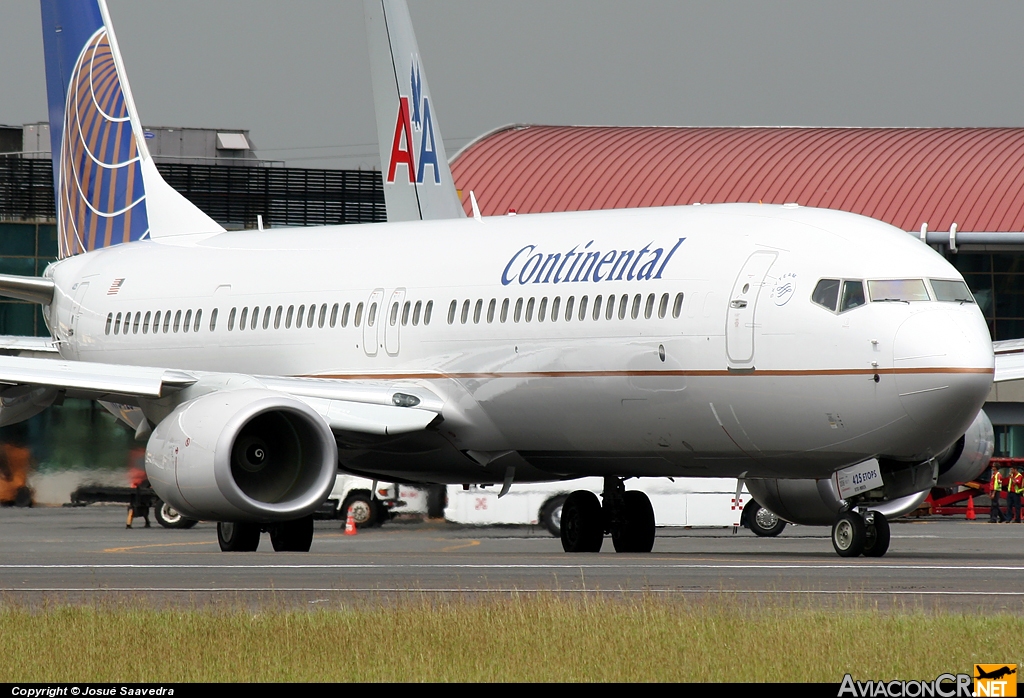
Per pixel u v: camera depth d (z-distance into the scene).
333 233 100.94
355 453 89.38
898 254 74.81
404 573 62.94
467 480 92.19
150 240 115.88
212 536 115.56
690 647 39.66
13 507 163.25
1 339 122.75
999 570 64.81
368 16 130.62
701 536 129.62
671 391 78.50
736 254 78.06
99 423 163.88
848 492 75.81
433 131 128.88
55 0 126.31
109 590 55.16
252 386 83.12
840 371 72.94
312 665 37.97
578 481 132.00
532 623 43.19
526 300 85.06
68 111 125.69
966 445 90.50
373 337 92.31
